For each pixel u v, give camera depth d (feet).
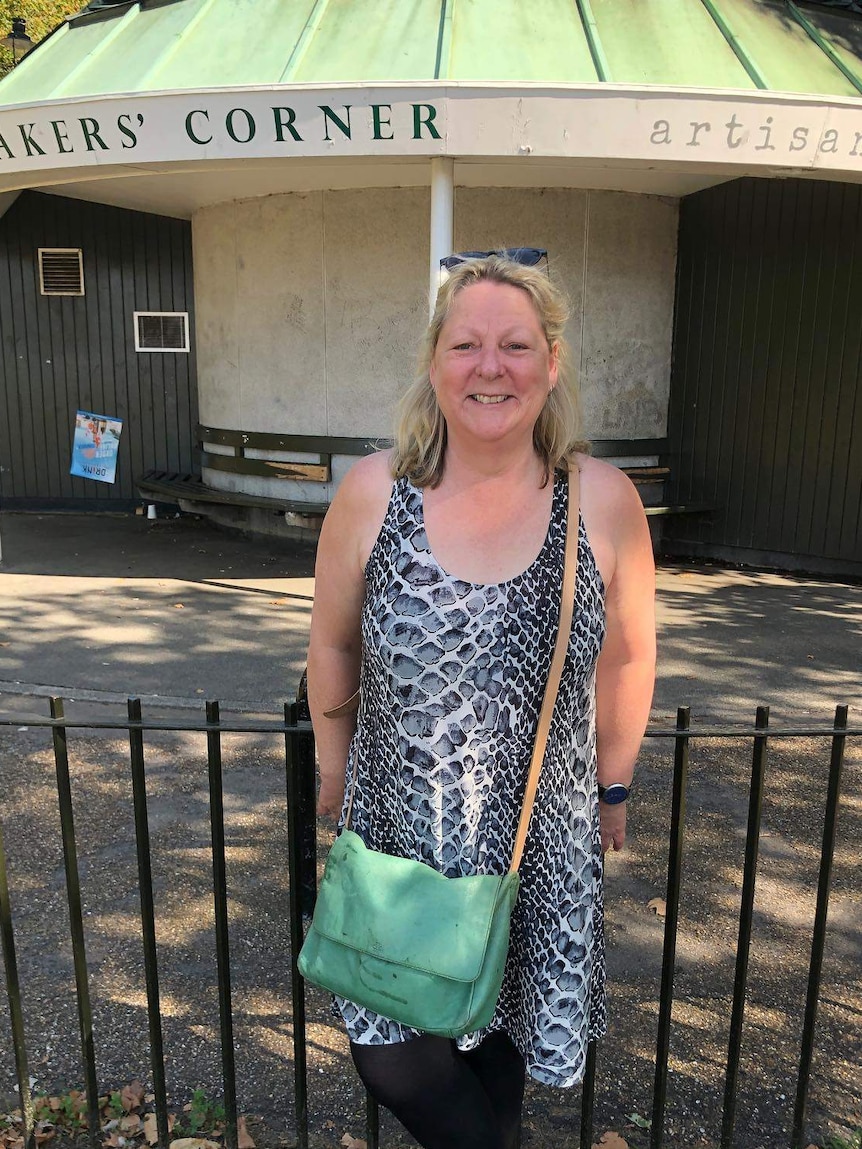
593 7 23.21
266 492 31.55
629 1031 8.83
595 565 5.71
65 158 22.48
